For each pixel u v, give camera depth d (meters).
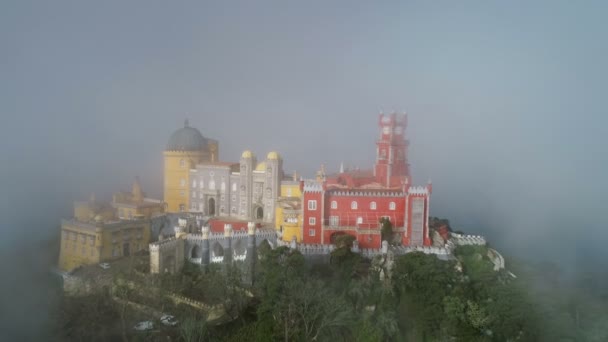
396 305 82.69
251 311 86.81
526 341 78.38
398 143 112.12
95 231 110.12
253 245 111.06
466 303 79.75
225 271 94.62
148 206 134.12
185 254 105.81
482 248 107.25
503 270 107.06
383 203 103.19
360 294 83.75
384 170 111.56
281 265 86.88
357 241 98.06
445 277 83.69
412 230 101.88
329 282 90.38
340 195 102.94
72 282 99.06
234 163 151.25
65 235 118.50
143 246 122.31
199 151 154.75
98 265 106.81
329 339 77.00
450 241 107.31
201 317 84.25
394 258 91.56
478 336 77.19
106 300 89.12
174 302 88.88
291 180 138.75
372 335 75.12
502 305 78.56
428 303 80.88
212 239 106.31
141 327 81.19
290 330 76.81
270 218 135.38
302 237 102.94
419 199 101.50
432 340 78.50
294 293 76.56
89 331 82.00
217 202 146.38
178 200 154.75
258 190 138.75
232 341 78.56
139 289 88.25
